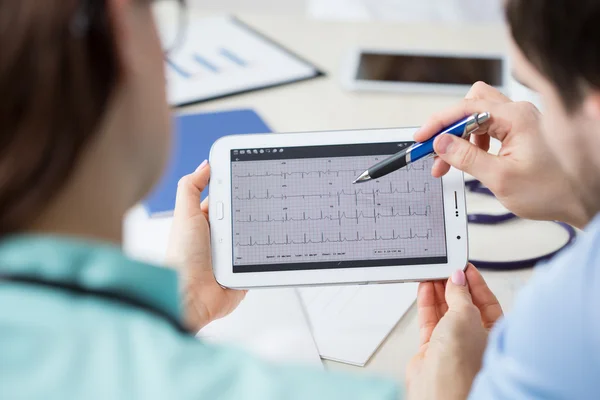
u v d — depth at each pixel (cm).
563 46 43
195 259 70
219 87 114
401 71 117
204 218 72
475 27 130
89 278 32
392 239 70
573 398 43
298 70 118
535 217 75
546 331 43
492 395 46
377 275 70
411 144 73
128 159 38
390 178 72
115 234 38
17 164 30
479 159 71
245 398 31
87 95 32
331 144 72
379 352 69
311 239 70
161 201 89
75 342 31
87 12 31
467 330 62
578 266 43
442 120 73
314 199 71
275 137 73
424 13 142
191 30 129
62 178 32
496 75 114
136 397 30
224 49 123
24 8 29
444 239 70
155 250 82
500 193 74
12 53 29
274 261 70
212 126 104
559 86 45
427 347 64
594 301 42
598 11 41
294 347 69
